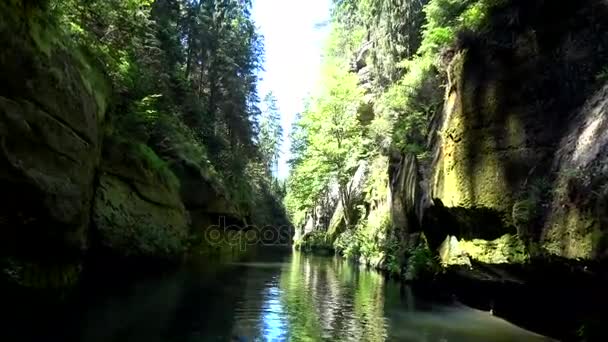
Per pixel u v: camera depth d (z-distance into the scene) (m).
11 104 9.95
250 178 55.38
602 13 9.84
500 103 11.02
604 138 7.94
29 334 8.61
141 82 22.48
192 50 39.19
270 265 27.52
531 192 9.38
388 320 11.98
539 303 10.40
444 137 13.30
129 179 18.88
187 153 29.92
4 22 9.49
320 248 45.84
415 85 20.92
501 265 10.37
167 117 28.41
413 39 27.14
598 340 8.37
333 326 11.17
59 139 11.39
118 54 18.95
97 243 15.95
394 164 22.88
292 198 66.62
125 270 18.27
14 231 10.70
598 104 8.76
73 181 12.05
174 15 35.06
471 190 11.24
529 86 10.58
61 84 11.45
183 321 10.86
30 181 10.35
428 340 9.94
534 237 9.06
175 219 22.97
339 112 35.81
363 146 33.81
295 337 10.00
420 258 16.73
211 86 42.59
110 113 18.11
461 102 12.20
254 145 52.00
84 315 10.57
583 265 7.83
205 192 30.92
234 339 9.58
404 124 21.06
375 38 30.72
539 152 9.80
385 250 22.78
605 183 7.41
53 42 11.38
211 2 40.53
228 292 15.74
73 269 13.36
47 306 11.07
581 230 7.79
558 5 10.60
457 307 13.95
